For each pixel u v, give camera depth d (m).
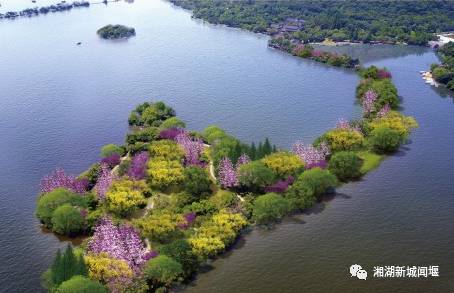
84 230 140.75
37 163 187.75
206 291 119.44
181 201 149.12
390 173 174.00
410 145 195.88
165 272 117.06
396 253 134.38
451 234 142.38
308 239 139.38
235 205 146.75
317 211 152.50
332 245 137.00
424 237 141.00
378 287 121.75
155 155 172.38
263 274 125.62
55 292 111.81
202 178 155.62
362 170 175.25
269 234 141.25
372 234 141.88
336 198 159.50
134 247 124.38
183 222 136.00
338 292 120.31
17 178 176.50
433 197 160.00
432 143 197.50
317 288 121.50
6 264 131.62
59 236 141.50
